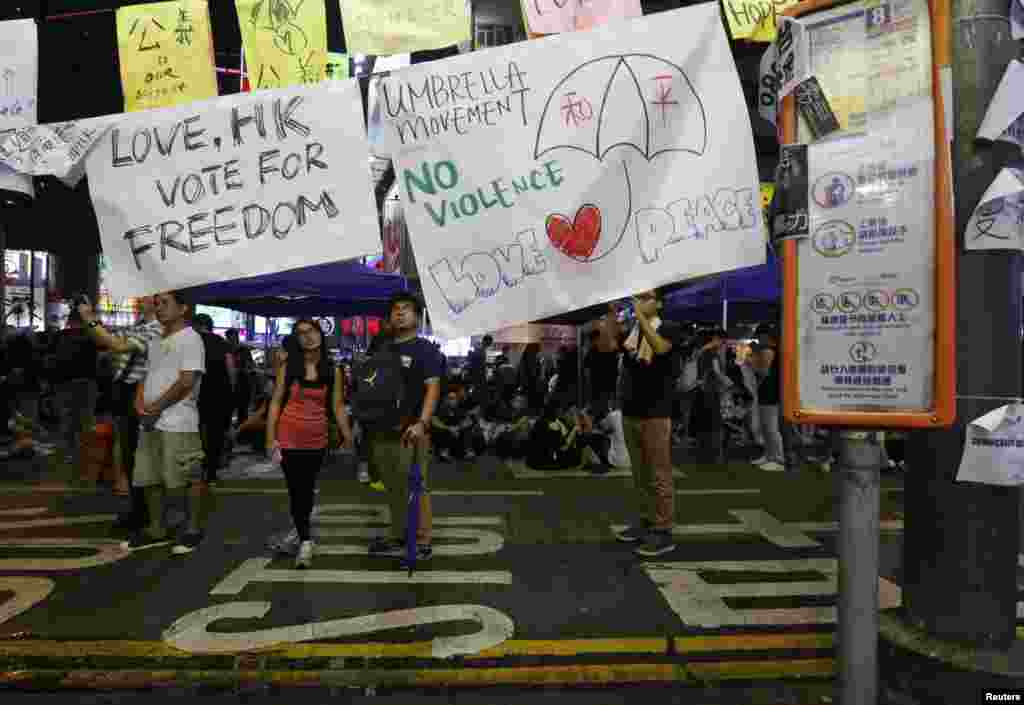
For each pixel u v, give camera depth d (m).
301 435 4.66
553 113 3.22
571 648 3.56
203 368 4.89
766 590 4.32
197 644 3.55
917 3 1.98
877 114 2.03
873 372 2.03
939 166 1.93
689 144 3.18
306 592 4.24
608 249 3.21
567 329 12.15
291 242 3.29
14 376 9.28
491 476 7.79
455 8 3.24
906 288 1.99
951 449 3.21
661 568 4.71
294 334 4.71
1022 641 3.29
